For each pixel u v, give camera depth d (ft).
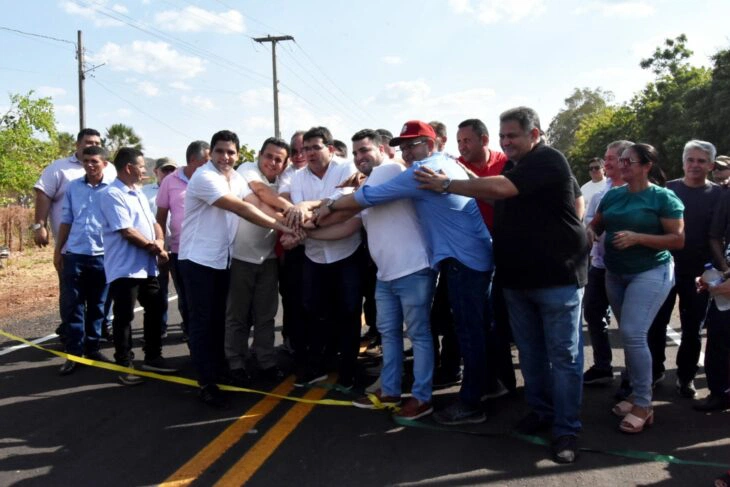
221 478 11.30
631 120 136.77
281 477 11.32
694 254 14.88
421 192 12.94
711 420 13.74
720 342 13.92
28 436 13.30
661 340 15.62
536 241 11.71
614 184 16.87
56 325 25.11
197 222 15.08
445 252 13.12
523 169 11.57
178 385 16.76
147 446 12.72
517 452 12.26
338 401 15.29
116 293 16.97
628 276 13.46
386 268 13.87
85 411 14.78
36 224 20.33
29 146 55.57
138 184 19.34
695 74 117.80
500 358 15.46
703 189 15.20
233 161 15.48
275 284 17.07
